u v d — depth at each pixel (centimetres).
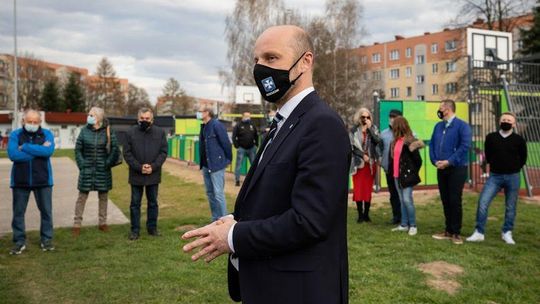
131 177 658
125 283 461
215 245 171
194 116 4022
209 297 423
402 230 704
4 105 7819
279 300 165
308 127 167
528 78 1435
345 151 167
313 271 164
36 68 7481
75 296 430
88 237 664
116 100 7744
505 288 448
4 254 574
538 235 669
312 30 3919
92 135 689
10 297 426
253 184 176
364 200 774
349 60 3981
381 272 491
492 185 632
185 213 867
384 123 1130
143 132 667
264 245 162
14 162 580
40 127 593
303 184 162
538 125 1159
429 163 1205
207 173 750
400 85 6762
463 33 3234
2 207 955
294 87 183
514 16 3053
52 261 542
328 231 162
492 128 1170
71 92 6831
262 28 3662
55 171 1762
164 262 532
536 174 1155
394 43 6838
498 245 610
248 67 3666
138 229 657
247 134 1215
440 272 500
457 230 635
